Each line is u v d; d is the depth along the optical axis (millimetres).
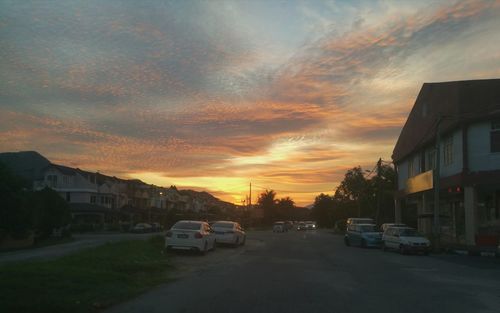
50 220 44750
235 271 17562
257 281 14727
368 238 35094
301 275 16516
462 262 23641
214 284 13945
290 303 10977
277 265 20078
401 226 31906
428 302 11523
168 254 23688
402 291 13242
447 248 30891
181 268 18453
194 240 24109
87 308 9695
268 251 28891
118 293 11453
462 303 11469
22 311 8812
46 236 45281
